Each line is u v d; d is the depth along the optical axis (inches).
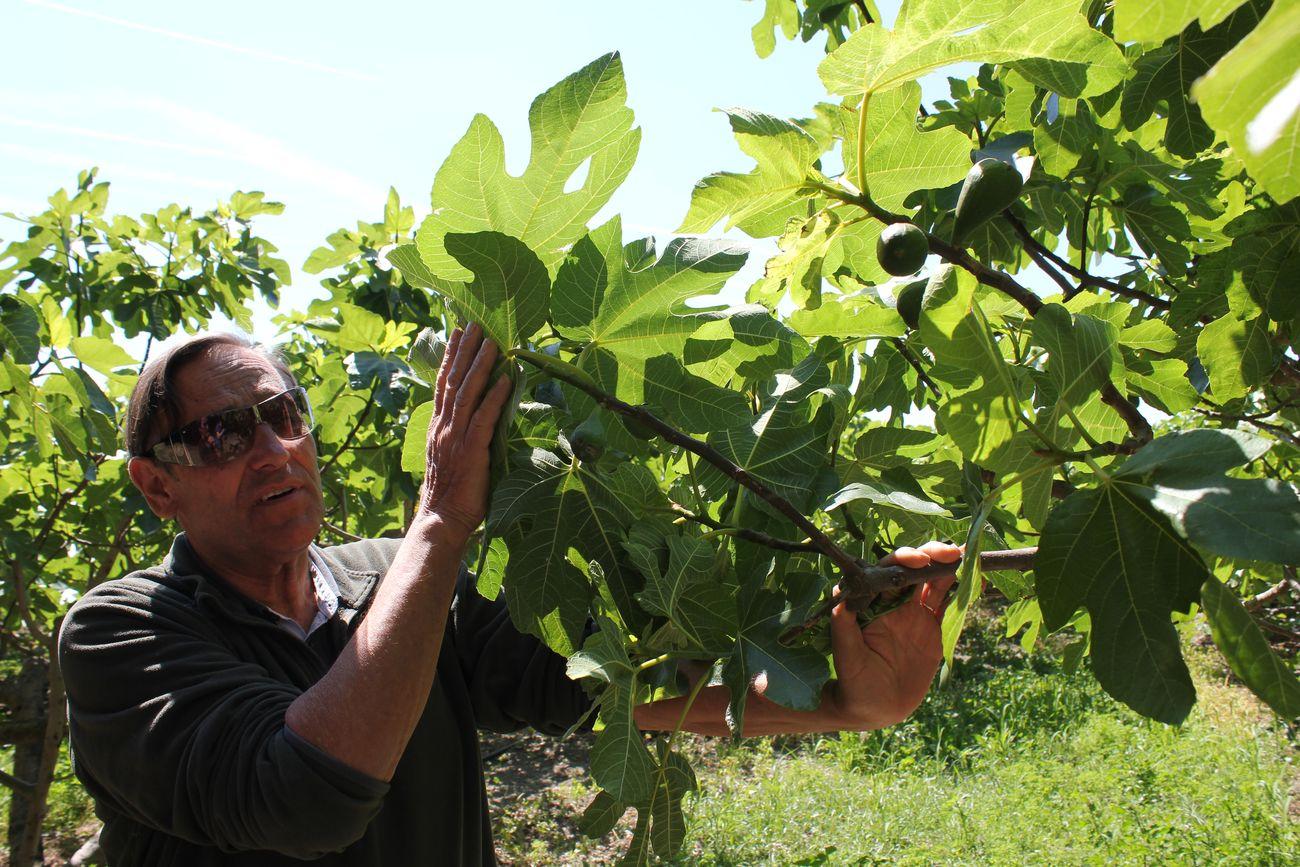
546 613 63.0
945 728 421.7
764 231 72.0
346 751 61.6
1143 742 362.9
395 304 226.8
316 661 84.1
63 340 192.4
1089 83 65.4
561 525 62.7
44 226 228.2
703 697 81.5
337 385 213.3
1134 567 49.8
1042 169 98.2
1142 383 81.5
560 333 64.7
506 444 62.0
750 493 68.2
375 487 251.1
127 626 74.3
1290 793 324.5
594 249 62.4
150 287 236.1
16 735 235.5
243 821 63.7
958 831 302.8
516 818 335.3
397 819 80.7
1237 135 23.0
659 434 60.1
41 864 242.2
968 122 117.5
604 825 62.4
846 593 60.5
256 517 82.9
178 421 81.5
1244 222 75.5
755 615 62.6
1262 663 48.5
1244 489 45.1
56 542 247.6
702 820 317.7
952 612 55.4
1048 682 454.6
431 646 63.1
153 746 68.4
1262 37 21.9
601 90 58.1
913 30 58.9
